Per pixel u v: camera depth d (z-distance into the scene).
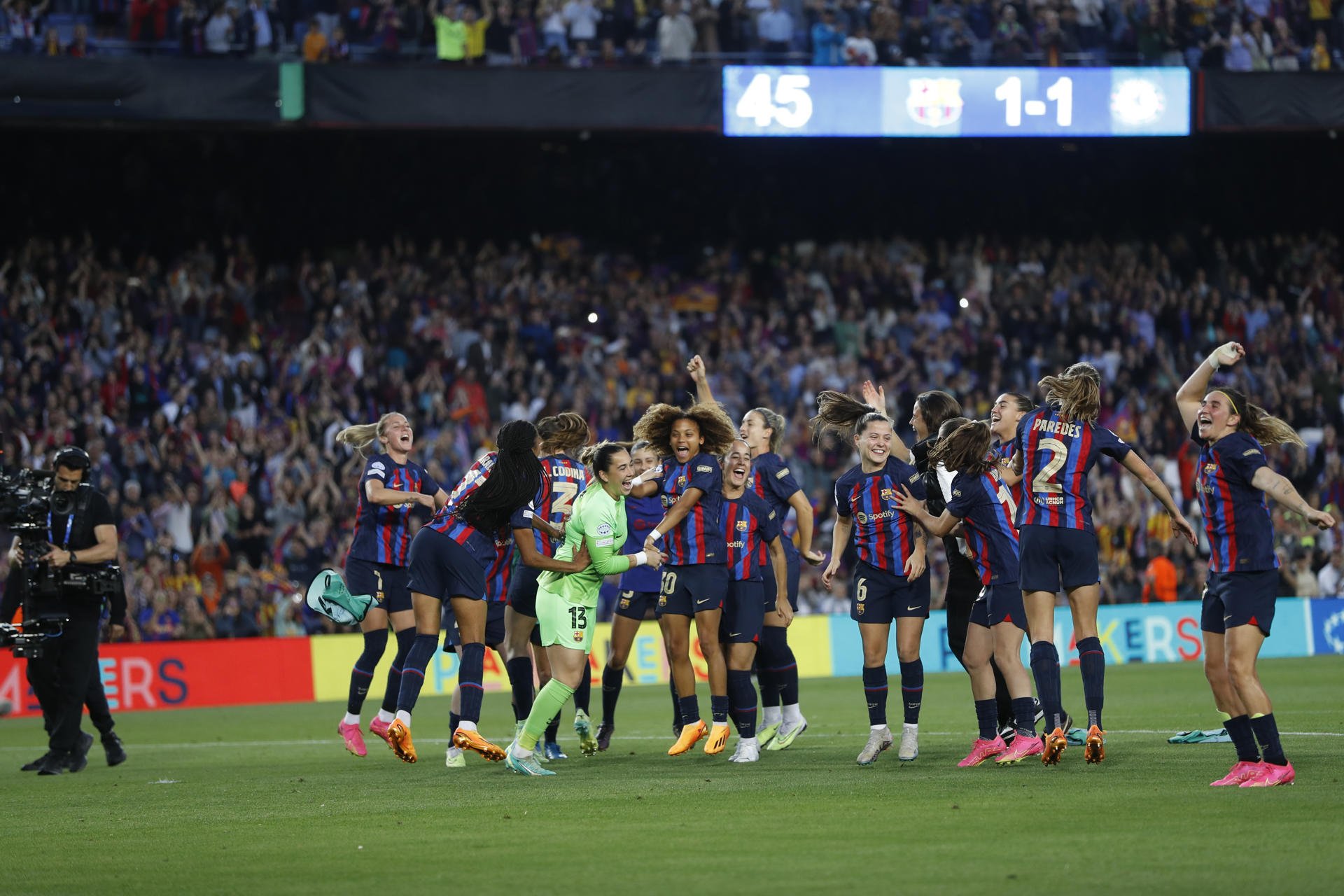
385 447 40.03
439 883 19.88
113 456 81.12
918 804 26.12
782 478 39.62
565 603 33.12
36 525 38.09
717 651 35.41
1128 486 89.88
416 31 90.00
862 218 109.44
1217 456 28.02
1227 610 27.98
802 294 102.00
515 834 24.06
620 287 101.25
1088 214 110.56
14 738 52.62
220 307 91.88
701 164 108.38
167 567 76.81
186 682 69.19
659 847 22.30
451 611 38.88
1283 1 97.31
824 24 93.94
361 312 94.31
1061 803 25.61
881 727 33.84
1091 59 95.50
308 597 37.59
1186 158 111.06
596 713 55.72
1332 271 107.81
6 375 84.50
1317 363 102.94
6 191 96.69
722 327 99.50
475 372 91.62
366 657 39.41
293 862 21.94
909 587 33.91
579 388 93.12
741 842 22.55
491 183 105.19
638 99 87.31
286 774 36.09
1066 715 37.84
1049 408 32.16
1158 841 21.48
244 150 100.88
